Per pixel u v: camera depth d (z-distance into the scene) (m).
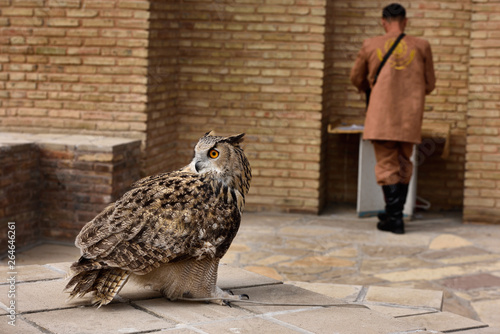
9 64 8.95
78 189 7.84
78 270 3.18
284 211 9.70
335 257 7.45
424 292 5.32
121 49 8.73
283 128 9.60
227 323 3.22
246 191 3.51
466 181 9.24
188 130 9.85
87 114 8.89
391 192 8.46
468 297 6.14
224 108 9.72
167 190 3.32
